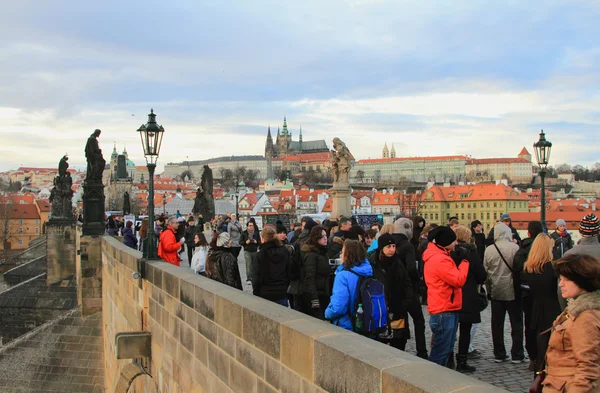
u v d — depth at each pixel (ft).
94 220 109.50
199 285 35.09
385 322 31.94
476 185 495.82
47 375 104.94
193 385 36.17
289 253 44.21
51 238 163.02
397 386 16.12
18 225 542.16
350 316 32.19
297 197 646.33
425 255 35.88
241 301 28.68
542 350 29.32
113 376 78.18
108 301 88.94
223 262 44.60
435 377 15.89
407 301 37.60
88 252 107.34
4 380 105.70
